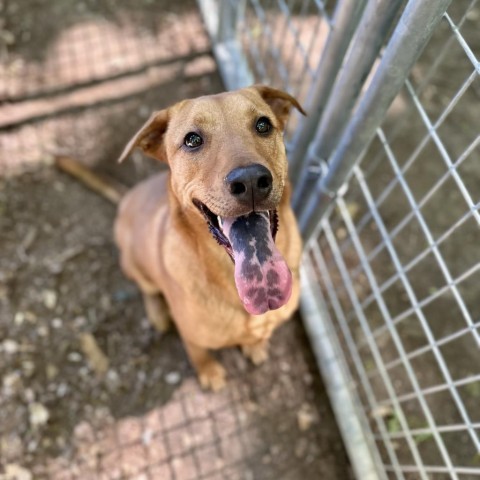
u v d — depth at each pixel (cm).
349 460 62
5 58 93
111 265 76
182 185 41
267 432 64
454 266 73
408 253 74
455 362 67
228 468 62
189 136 41
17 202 80
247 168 35
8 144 85
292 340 70
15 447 62
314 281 72
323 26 86
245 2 82
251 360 69
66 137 87
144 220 58
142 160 85
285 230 47
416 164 80
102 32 97
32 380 66
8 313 71
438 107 85
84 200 81
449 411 64
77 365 68
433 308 70
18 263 75
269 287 40
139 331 71
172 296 52
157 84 91
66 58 94
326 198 56
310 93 55
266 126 42
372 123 44
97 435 63
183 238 46
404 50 37
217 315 48
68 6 99
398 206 77
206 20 96
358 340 69
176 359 69
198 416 65
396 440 62
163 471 62
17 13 98
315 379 68
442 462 61
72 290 73
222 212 37
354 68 44
